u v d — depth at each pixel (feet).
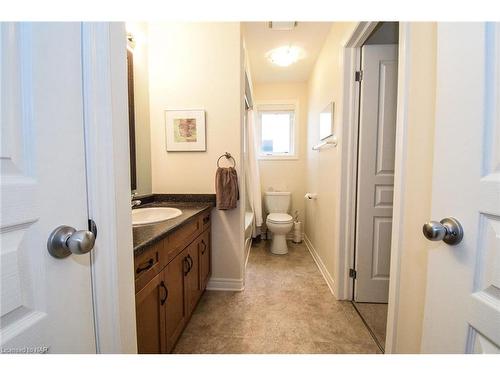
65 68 1.57
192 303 5.13
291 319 5.43
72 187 1.63
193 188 6.85
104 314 1.91
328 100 7.47
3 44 1.24
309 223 10.53
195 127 6.68
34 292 1.39
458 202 1.77
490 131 1.53
